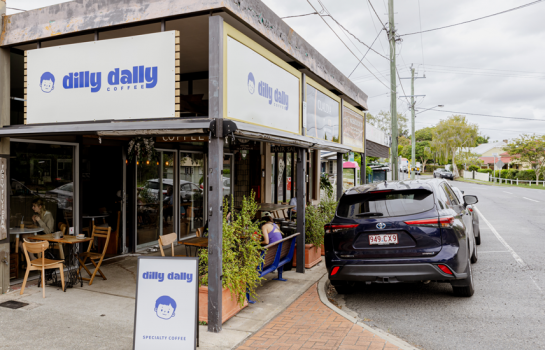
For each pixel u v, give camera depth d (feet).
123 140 29.09
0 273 20.35
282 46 22.45
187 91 32.50
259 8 19.63
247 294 19.70
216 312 16.12
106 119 17.98
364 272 18.71
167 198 33.96
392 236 18.52
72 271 23.07
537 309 18.78
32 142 23.02
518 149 163.84
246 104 18.33
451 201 22.11
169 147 33.35
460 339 15.61
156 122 16.66
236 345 14.88
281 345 14.85
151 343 13.47
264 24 20.16
